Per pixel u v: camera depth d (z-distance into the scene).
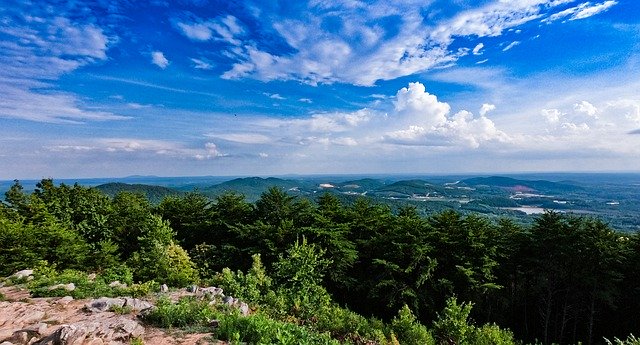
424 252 29.12
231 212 37.72
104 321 9.95
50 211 34.00
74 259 24.77
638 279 29.84
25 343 8.47
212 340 9.43
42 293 13.16
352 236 35.16
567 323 33.62
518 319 35.38
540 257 32.28
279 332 9.79
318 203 39.94
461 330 19.53
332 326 17.14
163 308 10.88
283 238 30.55
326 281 31.39
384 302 29.81
